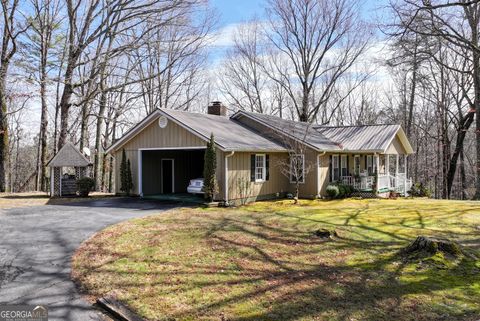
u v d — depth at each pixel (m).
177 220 11.17
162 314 4.72
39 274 6.39
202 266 6.63
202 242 8.33
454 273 6.03
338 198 18.48
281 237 8.77
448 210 12.64
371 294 5.23
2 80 19.84
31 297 5.43
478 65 18.75
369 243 8.10
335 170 20.33
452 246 6.85
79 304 5.19
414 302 4.93
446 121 29.39
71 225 10.34
